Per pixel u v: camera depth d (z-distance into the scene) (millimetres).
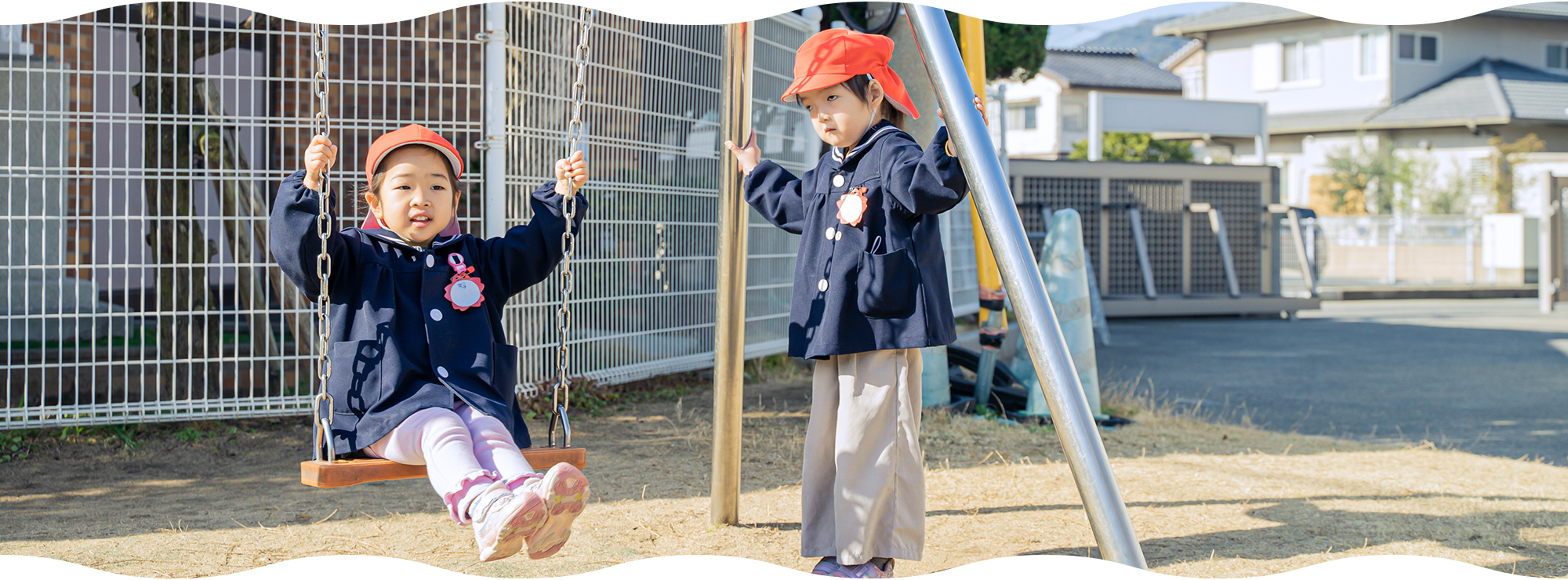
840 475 2811
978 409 5707
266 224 4980
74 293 5969
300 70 5945
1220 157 29125
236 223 5191
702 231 6570
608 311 5836
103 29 5062
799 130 7266
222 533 3334
